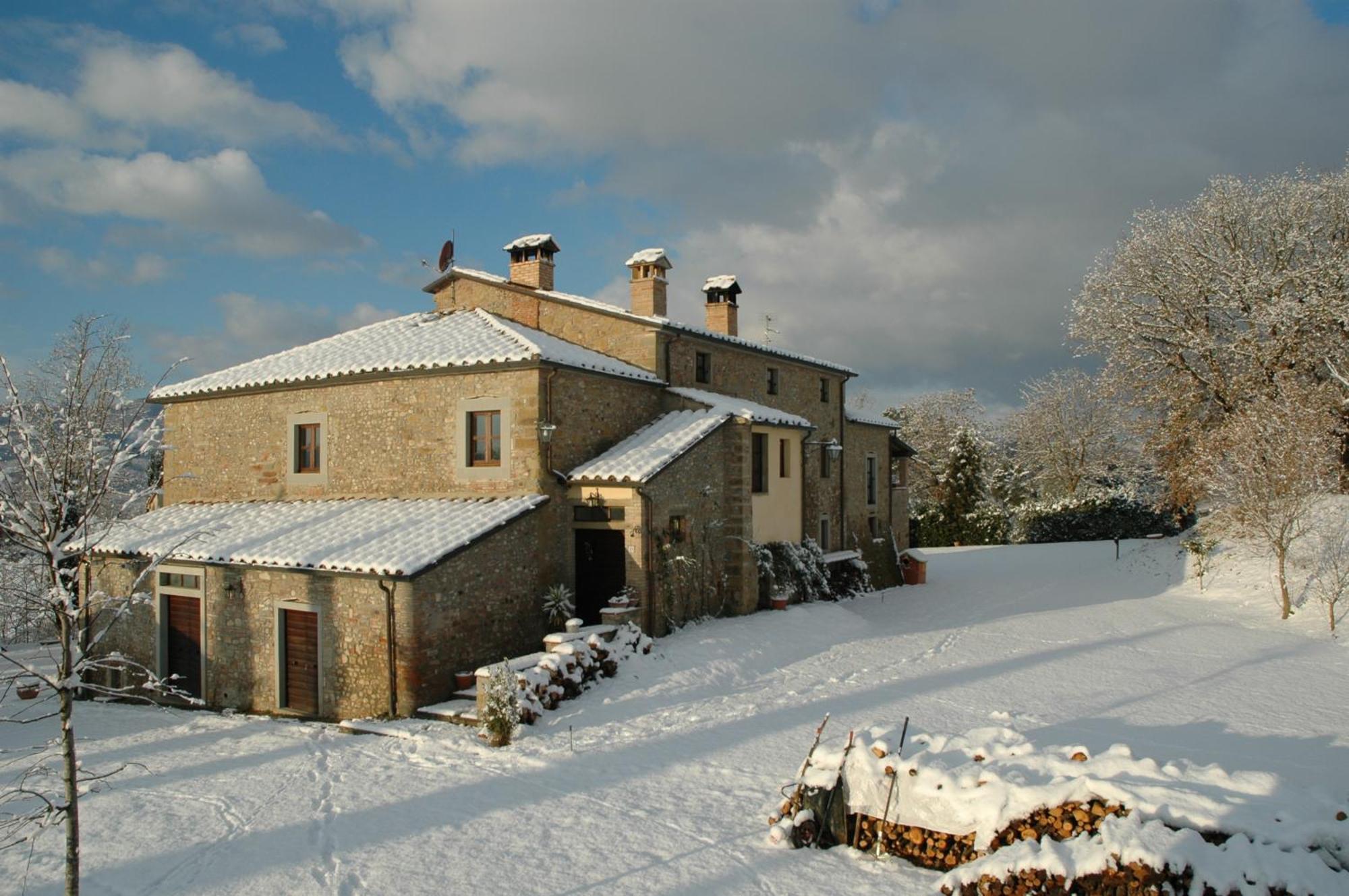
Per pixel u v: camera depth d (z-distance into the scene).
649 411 19.66
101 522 8.66
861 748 8.27
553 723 11.99
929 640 17.92
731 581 18.73
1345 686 13.91
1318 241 26.75
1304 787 7.29
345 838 8.66
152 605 17.11
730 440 18.95
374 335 21.25
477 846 8.34
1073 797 7.02
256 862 8.20
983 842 7.21
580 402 17.64
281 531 16.72
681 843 8.25
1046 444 55.25
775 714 12.30
